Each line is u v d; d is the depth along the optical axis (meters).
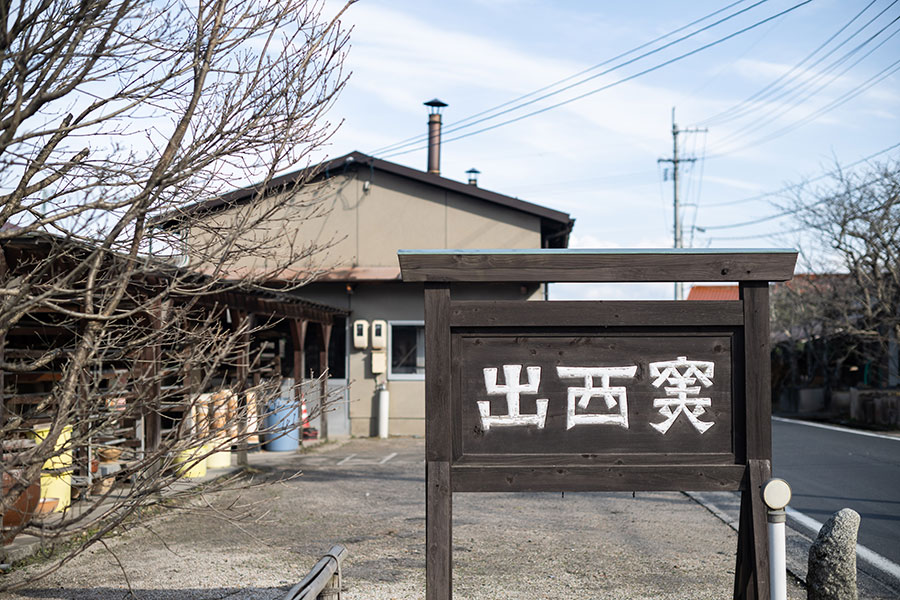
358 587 6.49
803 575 7.07
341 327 19.83
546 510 10.11
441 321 4.63
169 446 4.32
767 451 4.64
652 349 4.71
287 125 4.31
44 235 4.12
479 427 4.64
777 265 4.66
